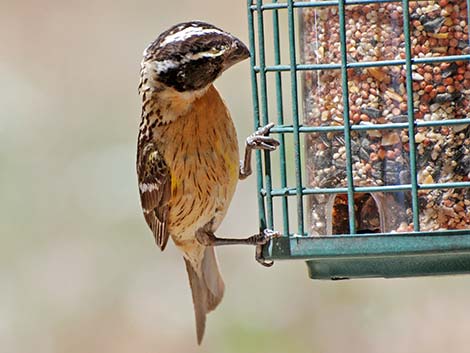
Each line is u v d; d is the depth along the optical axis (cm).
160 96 1014
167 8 1833
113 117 1694
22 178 1594
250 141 948
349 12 945
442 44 929
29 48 1833
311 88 965
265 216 953
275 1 1003
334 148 954
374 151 940
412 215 929
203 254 1129
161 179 1038
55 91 1741
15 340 1450
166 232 1060
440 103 930
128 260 1509
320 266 943
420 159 933
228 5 1802
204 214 1049
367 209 947
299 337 1384
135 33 1823
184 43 984
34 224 1542
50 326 1461
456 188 919
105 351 1452
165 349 1441
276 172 1400
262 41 947
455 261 916
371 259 926
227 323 1404
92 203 1561
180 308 1467
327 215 954
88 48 1819
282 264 1428
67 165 1619
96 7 1859
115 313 1470
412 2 932
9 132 1650
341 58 923
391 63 919
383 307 1372
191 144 1021
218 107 1012
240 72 1614
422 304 1369
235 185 1037
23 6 1888
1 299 1474
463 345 1338
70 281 1491
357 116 942
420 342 1352
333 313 1388
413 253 886
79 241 1527
